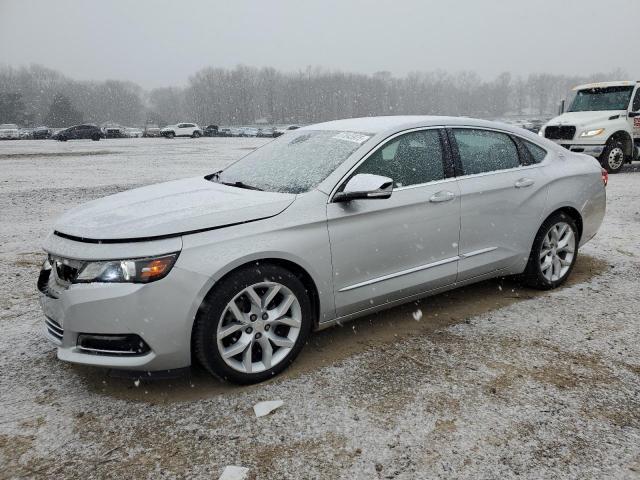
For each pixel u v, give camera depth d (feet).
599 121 41.16
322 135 13.05
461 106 557.74
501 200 13.25
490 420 8.85
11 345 11.84
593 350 11.30
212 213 9.72
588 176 15.33
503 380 10.11
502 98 561.84
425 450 8.13
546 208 14.17
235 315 9.68
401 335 12.16
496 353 11.21
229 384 10.09
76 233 9.59
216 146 107.55
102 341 9.14
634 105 42.11
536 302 14.08
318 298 10.69
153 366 9.21
